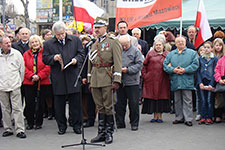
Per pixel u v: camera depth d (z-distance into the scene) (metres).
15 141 5.87
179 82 6.86
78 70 6.31
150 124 7.08
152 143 5.57
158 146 5.39
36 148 5.40
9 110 6.28
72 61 6.14
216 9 11.03
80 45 6.43
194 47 8.08
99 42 5.64
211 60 7.07
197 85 7.32
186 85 6.82
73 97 6.34
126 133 6.29
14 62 6.18
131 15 8.15
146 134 6.19
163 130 6.50
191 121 6.91
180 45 6.99
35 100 6.84
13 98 6.14
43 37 8.45
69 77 6.22
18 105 6.18
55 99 6.32
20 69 6.30
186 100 6.94
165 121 7.38
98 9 8.73
